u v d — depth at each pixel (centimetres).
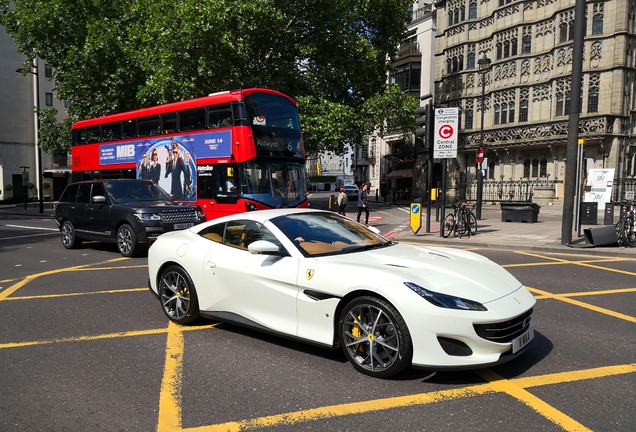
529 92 3103
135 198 1140
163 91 2186
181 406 347
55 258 1078
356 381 383
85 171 1761
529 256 1060
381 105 2652
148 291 727
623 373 396
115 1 2695
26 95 4284
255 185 1248
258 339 494
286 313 442
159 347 475
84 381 394
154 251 580
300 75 2578
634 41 2683
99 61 2516
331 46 2578
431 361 358
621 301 644
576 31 1098
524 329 391
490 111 3381
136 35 2488
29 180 4322
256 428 313
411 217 1499
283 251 461
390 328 382
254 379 392
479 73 3462
